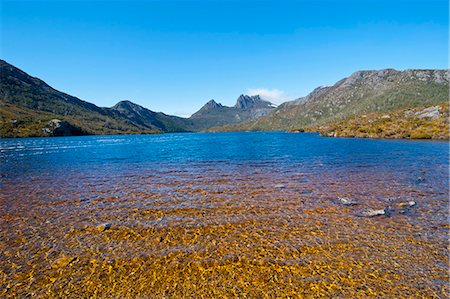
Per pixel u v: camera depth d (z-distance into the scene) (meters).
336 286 8.55
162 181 25.03
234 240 11.97
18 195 20.23
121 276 9.32
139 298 8.17
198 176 27.36
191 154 52.22
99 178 26.98
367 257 10.29
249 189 21.22
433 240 11.65
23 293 8.46
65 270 9.73
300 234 12.46
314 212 15.42
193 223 14.09
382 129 98.62
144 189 21.84
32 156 51.97
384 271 9.33
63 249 11.31
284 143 80.25
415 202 16.97
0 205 17.59
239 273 9.39
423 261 9.96
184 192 20.66
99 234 12.81
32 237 12.52
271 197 18.73
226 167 33.25
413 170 28.09
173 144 92.31
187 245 11.56
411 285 8.54
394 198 17.92
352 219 14.23
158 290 8.55
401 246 11.12
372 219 14.18
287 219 14.41
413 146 56.03
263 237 12.23
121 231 13.12
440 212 15.09
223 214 15.41
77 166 36.38
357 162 34.72
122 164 38.09
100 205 17.45
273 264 9.92
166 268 9.78
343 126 134.12
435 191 19.56
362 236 12.12
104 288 8.67
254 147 68.25
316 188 21.08
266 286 8.63
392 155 41.47
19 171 32.22
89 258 10.55
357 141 77.00
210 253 10.82
